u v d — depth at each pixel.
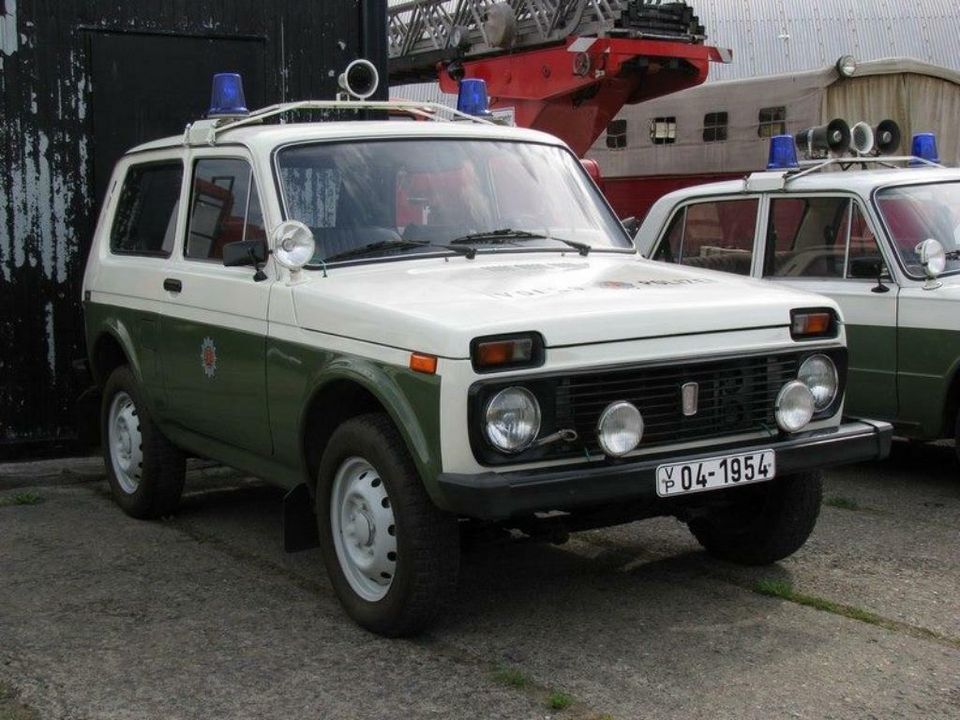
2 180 8.12
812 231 7.79
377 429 4.61
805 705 4.09
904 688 4.23
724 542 5.63
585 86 15.89
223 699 4.21
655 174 19.52
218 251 5.75
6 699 4.23
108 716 4.09
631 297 4.63
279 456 5.34
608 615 5.00
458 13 17.73
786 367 4.81
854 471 7.78
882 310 7.28
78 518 6.73
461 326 4.23
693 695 4.18
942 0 23.23
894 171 7.89
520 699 4.17
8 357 8.21
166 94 8.63
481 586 5.40
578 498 4.25
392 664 4.49
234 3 8.86
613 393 4.41
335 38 9.28
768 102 17.66
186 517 6.75
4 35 8.05
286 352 5.08
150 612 5.11
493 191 5.75
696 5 23.56
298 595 5.32
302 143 5.52
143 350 6.34
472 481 4.15
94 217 8.42
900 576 5.48
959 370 6.97
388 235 5.36
